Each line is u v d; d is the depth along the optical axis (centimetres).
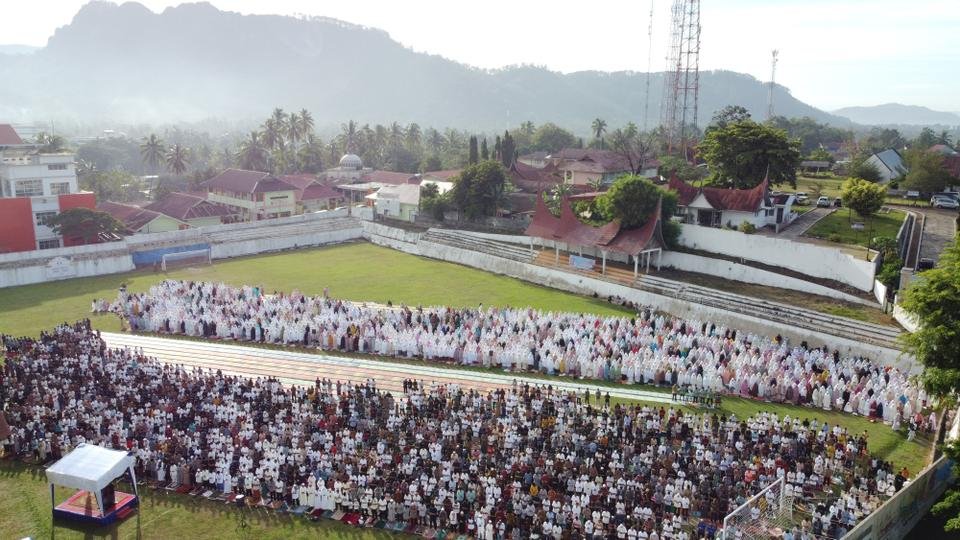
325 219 9738
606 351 4584
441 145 18500
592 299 6431
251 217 10662
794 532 2736
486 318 5297
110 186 13025
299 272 7494
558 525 2788
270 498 3131
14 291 6638
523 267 7231
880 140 18988
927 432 3775
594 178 10800
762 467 3114
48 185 8156
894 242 6225
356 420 3584
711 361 4438
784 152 7581
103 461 2980
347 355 4931
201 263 7900
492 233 8506
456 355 4778
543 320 5197
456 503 2959
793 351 4669
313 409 3731
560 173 11831
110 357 4369
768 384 4172
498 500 2930
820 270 6044
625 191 6744
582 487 2975
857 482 3136
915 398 3897
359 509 3025
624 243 6481
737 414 3950
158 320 5425
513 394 3994
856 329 5050
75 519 2978
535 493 2964
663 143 12750
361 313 5478
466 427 3522
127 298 5922
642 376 4422
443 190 9750
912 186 8888
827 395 4047
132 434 3412
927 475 3166
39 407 3650
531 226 7325
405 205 9681
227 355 4906
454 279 7212
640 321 5175
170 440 3362
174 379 4078
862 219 7388
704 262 6594
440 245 8269
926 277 3575
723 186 8025
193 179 13550
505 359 4684
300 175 12712
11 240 7581
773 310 5541
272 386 3991
